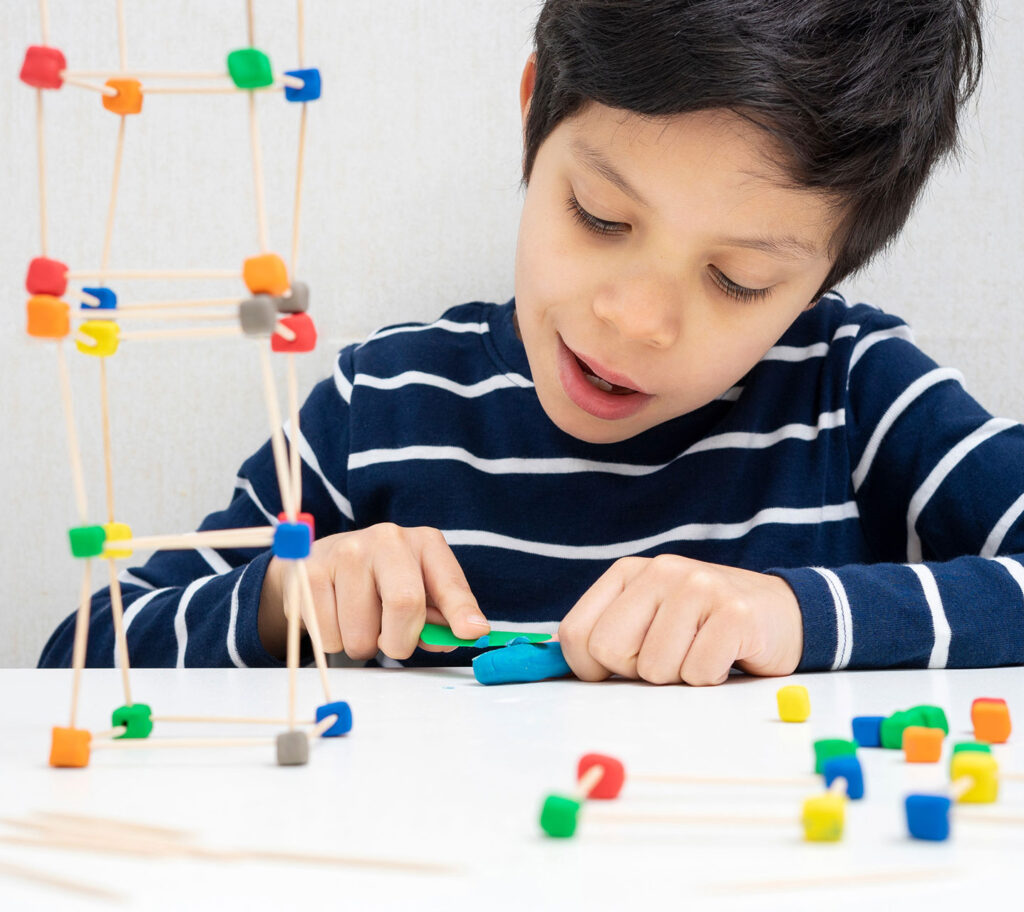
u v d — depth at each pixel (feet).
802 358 3.49
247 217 3.83
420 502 3.34
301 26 1.51
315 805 1.23
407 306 3.87
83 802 1.25
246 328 1.40
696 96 2.29
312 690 2.14
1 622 3.91
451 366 3.53
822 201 2.50
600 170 2.46
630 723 1.77
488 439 3.42
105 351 1.48
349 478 3.40
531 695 2.07
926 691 2.14
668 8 2.30
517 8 3.78
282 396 3.86
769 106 2.29
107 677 2.34
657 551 3.28
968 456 3.16
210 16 3.77
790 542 3.24
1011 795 1.33
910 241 3.85
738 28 2.29
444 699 2.02
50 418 3.87
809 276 2.75
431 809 1.22
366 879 0.97
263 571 2.74
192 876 0.98
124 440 3.86
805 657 2.36
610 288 2.59
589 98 2.46
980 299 3.88
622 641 2.21
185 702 1.98
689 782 1.37
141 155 3.81
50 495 3.88
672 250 2.51
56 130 3.81
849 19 2.44
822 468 3.32
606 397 2.92
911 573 2.60
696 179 2.38
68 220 3.84
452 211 3.84
